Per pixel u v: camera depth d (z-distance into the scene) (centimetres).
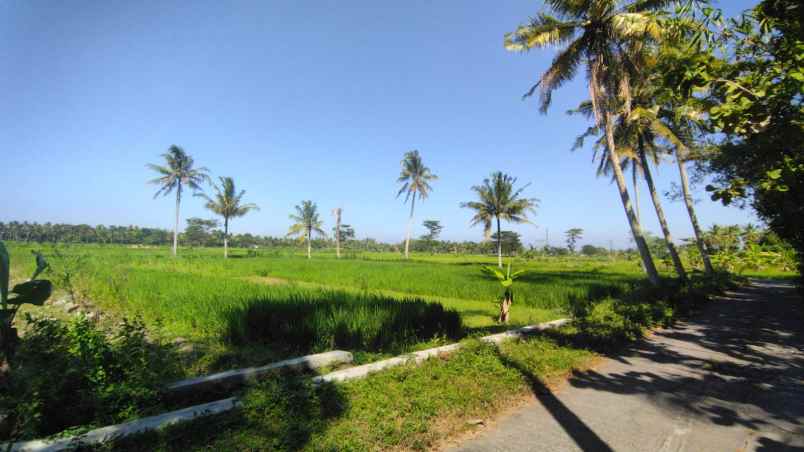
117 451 317
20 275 2080
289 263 3244
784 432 404
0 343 409
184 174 4612
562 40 1420
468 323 1016
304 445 335
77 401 385
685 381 552
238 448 319
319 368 599
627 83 1422
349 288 1834
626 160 2359
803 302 1409
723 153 464
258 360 666
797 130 326
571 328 805
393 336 770
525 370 548
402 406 417
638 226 1462
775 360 666
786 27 354
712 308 1280
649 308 990
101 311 1109
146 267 2541
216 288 1293
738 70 371
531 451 360
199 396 482
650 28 1187
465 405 431
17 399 351
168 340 781
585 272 3002
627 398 487
